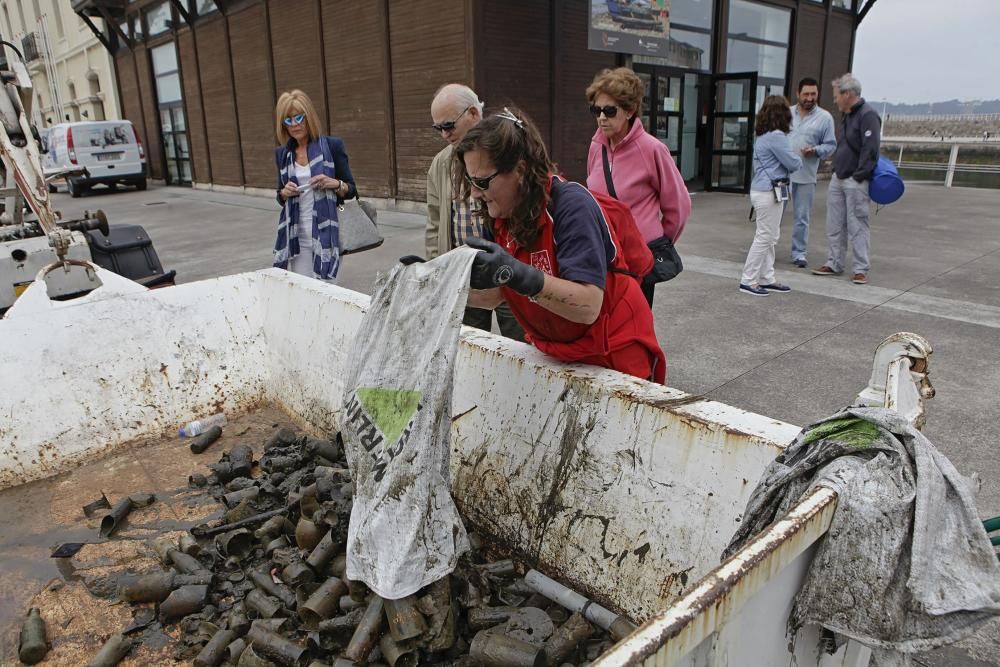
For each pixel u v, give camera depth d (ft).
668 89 42.93
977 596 3.84
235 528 8.95
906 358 5.86
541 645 6.57
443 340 6.13
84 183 55.52
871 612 4.01
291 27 41.83
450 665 6.71
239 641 7.10
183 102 56.39
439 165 11.41
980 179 53.06
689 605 3.28
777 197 20.12
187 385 12.32
